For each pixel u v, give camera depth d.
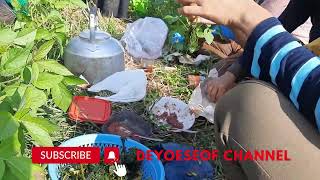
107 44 2.13
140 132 1.83
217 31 2.47
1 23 2.11
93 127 1.85
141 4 2.97
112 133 1.80
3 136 1.06
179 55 2.47
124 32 2.62
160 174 1.48
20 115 1.17
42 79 1.40
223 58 2.34
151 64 2.42
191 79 2.26
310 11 1.63
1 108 1.16
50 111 1.83
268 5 2.00
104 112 1.90
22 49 1.36
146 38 2.50
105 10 2.88
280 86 1.00
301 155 0.95
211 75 2.14
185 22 2.52
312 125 0.98
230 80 1.63
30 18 2.03
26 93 1.29
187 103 2.08
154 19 2.57
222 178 1.66
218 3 1.02
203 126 1.96
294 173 0.96
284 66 0.96
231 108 1.08
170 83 2.25
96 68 2.09
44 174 1.46
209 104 1.97
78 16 2.70
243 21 1.01
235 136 1.06
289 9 1.71
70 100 1.48
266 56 0.99
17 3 2.19
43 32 1.79
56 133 1.76
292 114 0.99
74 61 2.08
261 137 1.00
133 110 2.01
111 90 2.09
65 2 2.29
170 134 1.89
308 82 0.93
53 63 1.51
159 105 2.01
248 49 1.03
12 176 1.03
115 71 2.16
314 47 1.09
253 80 1.07
